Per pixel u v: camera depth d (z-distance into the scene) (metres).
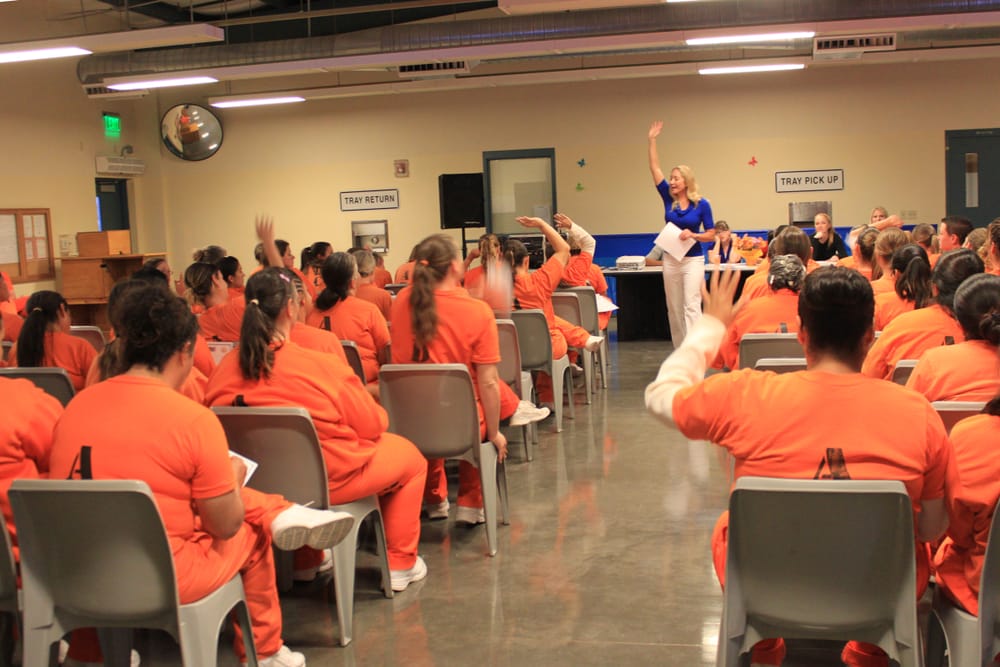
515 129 13.58
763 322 4.11
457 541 4.10
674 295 8.23
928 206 12.58
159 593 2.23
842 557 1.93
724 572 2.16
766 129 12.85
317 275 7.58
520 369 5.27
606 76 11.80
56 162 12.40
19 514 2.23
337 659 2.99
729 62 11.16
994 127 12.34
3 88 11.41
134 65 10.80
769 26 8.60
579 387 7.83
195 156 14.42
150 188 14.56
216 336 4.72
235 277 6.30
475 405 3.72
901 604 1.93
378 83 12.46
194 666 2.30
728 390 2.08
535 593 3.48
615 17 9.34
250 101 12.39
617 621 3.21
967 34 10.58
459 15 13.02
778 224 12.93
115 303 2.42
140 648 3.10
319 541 2.63
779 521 1.92
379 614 3.34
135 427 2.26
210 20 13.27
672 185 8.02
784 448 2.01
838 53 9.34
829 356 2.06
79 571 2.25
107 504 2.17
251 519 2.64
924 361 2.77
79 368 4.19
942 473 2.01
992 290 2.65
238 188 14.48
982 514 2.08
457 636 3.13
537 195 13.67
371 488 3.20
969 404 2.51
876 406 1.99
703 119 13.01
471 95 13.66
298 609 3.41
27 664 2.27
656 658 2.92
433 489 4.40
